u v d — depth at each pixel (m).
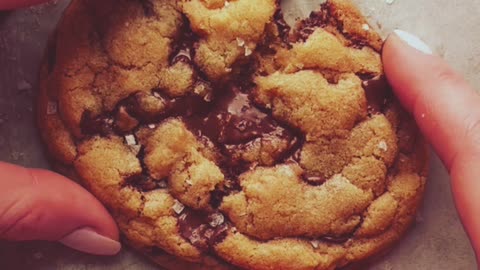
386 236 0.18
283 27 0.18
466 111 0.17
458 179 0.17
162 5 0.18
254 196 0.18
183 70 0.18
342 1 0.18
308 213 0.18
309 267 0.18
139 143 0.18
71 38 0.18
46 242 0.19
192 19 0.17
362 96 0.18
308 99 0.18
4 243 0.19
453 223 0.20
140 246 0.18
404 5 0.20
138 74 0.18
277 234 0.18
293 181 0.18
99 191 0.18
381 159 0.18
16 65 0.19
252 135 0.18
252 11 0.17
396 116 0.18
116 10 0.18
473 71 0.20
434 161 0.20
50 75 0.18
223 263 0.18
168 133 0.18
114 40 0.18
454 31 0.20
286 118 0.18
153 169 0.18
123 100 0.18
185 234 0.18
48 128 0.18
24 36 0.19
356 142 0.18
